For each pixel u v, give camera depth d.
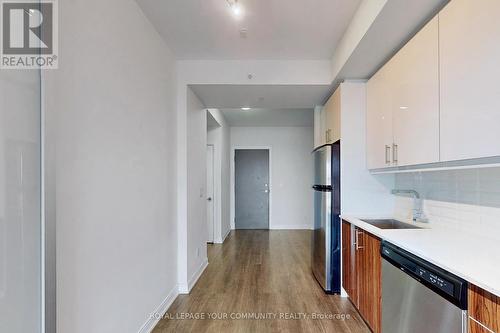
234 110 5.48
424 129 1.92
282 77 3.21
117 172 1.84
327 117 3.78
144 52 2.29
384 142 2.58
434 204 2.44
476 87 1.45
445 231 2.11
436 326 1.38
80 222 1.46
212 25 2.46
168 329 2.42
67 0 1.37
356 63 2.64
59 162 1.32
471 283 1.17
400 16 1.88
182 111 3.21
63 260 1.34
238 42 2.78
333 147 3.19
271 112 5.64
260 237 6.19
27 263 1.13
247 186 7.23
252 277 3.71
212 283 3.50
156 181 2.55
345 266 3.00
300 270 3.98
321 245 3.33
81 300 1.47
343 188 3.12
